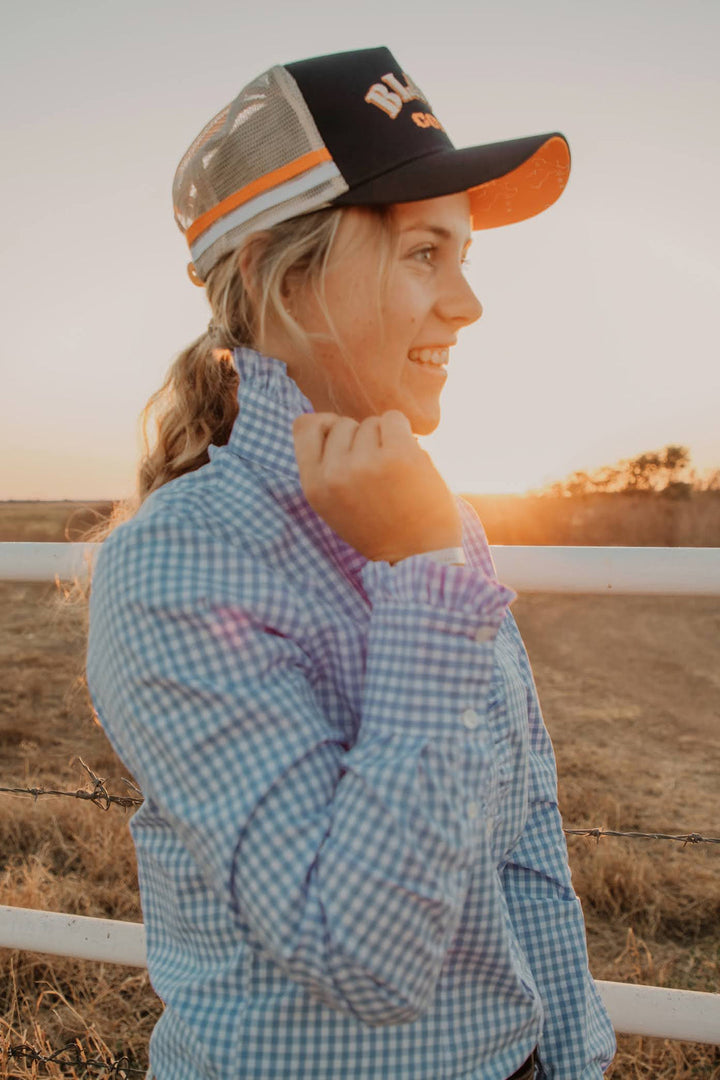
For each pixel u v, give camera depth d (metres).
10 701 5.06
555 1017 1.01
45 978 2.38
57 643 6.48
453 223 0.98
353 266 0.94
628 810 3.49
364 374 0.97
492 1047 0.83
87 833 3.11
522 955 0.95
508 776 0.92
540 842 1.07
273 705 0.72
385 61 0.98
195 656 0.73
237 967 0.78
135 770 0.77
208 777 0.71
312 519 0.88
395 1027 0.79
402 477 0.77
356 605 0.87
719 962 2.46
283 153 0.93
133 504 1.16
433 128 0.97
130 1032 2.16
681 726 4.74
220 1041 0.77
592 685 5.75
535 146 0.97
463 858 0.70
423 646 0.73
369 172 0.91
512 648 1.11
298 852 0.68
